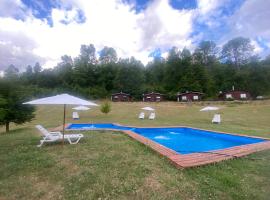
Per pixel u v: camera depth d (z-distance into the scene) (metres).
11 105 13.38
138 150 6.94
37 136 9.78
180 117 22.70
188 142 10.88
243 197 3.69
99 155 6.24
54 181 4.33
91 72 68.56
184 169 5.02
